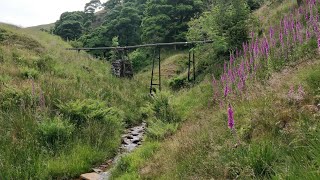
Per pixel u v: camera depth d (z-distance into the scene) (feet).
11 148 28.89
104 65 90.53
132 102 57.72
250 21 58.95
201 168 19.77
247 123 21.83
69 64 71.41
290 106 20.81
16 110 36.32
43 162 28.07
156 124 38.14
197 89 51.93
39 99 38.37
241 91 29.40
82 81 57.47
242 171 16.57
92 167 30.01
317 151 13.91
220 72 53.21
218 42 57.31
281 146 17.19
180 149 24.71
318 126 16.21
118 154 33.83
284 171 14.48
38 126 32.89
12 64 54.80
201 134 25.62
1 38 80.18
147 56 135.13
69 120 36.24
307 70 24.03
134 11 154.30
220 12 59.72
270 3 70.69
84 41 157.58
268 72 31.42
